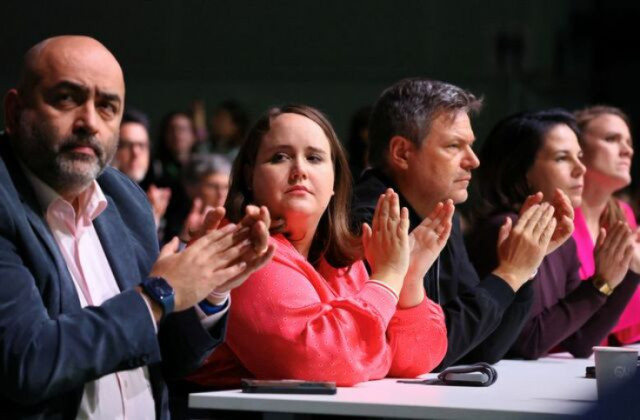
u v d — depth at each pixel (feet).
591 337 13.98
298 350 9.90
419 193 12.71
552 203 13.43
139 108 32.86
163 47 34.17
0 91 32.48
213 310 9.44
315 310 10.09
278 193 10.62
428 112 12.57
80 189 9.12
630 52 37.58
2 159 8.91
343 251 11.18
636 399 5.87
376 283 10.43
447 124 12.57
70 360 8.36
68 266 9.14
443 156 12.55
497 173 14.70
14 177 8.93
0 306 8.38
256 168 10.75
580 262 15.15
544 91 33.37
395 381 10.52
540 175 14.46
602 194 16.10
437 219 11.14
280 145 10.64
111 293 9.34
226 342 10.30
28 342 8.33
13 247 8.63
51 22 33.22
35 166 8.97
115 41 33.88
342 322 10.07
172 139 25.41
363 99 33.63
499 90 32.27
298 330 9.96
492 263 13.98
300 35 35.17
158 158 25.40
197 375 10.59
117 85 9.03
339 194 11.19
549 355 14.30
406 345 10.89
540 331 13.57
